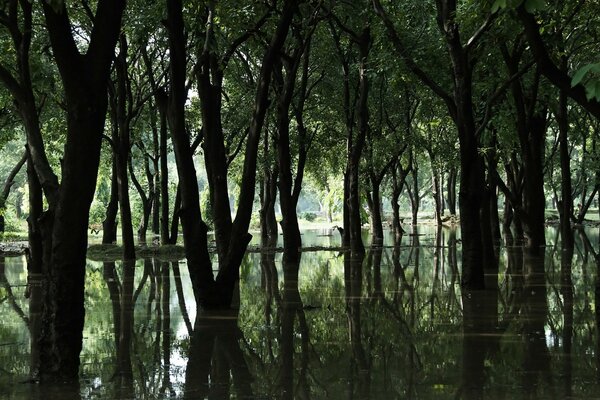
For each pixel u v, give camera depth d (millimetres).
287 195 25422
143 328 12250
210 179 17094
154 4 17766
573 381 8297
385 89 33031
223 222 16547
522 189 34219
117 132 27625
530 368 9023
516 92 23375
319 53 29500
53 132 30469
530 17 10664
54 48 7969
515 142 27906
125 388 8188
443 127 36469
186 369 9227
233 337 11438
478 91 23125
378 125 34594
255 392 8070
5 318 13250
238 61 31469
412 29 20672
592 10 19359
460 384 8297
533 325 12141
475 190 16766
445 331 11766
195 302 15516
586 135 39938
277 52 14336
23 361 9602
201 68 16234
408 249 32219
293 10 14195
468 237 16828
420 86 27203
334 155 40125
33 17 20078
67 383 8352
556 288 16984
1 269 24078
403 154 42031
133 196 57062
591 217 75250
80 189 8320
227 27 18031
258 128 14297
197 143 28359
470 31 18141
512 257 26188
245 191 14469
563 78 10805
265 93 14312
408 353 10125
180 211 14086
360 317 13344
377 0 17500
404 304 14906
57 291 8461
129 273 22109
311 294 16734
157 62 33500
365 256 28141
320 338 11336
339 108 33562
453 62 16391
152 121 36312
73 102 8180
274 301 15547
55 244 8414
